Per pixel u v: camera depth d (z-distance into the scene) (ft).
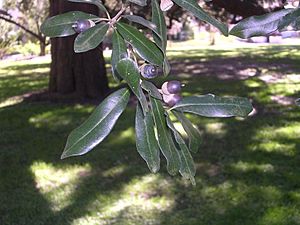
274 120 20.52
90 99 25.32
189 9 2.72
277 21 2.85
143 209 12.33
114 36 2.59
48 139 18.79
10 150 17.39
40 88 31.60
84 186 13.91
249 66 37.29
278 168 14.69
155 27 2.70
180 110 2.75
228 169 14.71
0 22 56.44
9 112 23.57
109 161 15.83
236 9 15.79
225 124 19.80
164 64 2.67
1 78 38.83
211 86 28.99
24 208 12.57
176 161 2.60
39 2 50.21
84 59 25.40
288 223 11.27
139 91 2.36
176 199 12.80
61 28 2.75
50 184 14.16
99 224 11.64
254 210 11.95
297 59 41.83
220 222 11.43
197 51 54.70
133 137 18.33
